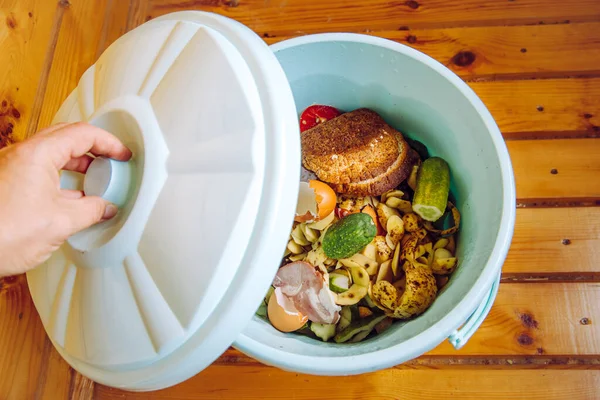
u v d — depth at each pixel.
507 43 0.67
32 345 0.59
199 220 0.32
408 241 0.51
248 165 0.32
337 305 0.50
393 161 0.53
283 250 0.32
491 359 0.57
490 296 0.42
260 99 0.34
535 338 0.57
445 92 0.48
